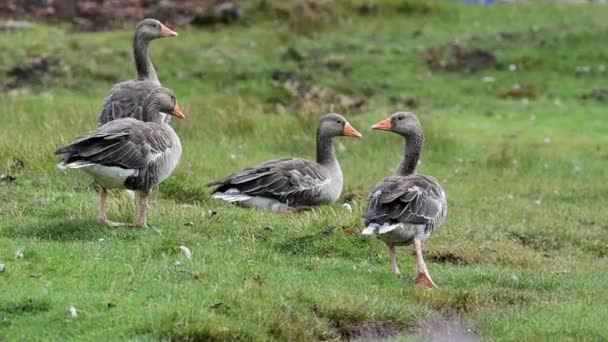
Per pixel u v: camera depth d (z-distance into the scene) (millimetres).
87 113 23250
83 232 13898
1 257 12484
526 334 11625
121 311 11039
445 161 24047
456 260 15227
